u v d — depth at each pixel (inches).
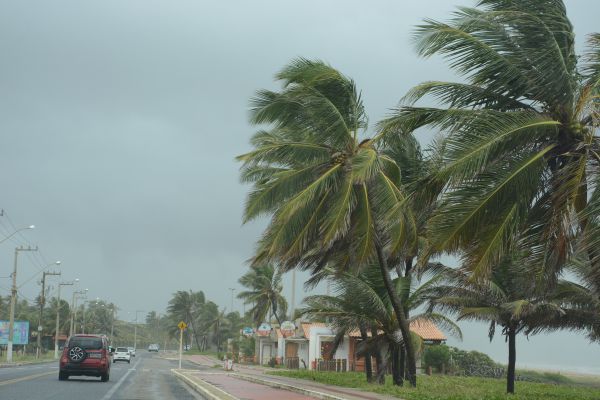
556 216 580.7
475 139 577.0
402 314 983.6
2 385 991.6
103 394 874.8
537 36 595.2
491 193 574.6
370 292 1047.0
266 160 939.3
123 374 1568.7
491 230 575.5
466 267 575.8
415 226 874.8
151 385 1146.0
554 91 596.7
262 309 3125.0
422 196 617.9
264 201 933.8
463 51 610.5
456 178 565.3
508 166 589.3
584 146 591.5
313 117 887.7
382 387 991.6
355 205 877.8
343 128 884.0
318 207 916.0
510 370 1083.9
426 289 1069.1
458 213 574.2
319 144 927.0
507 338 1088.2
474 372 1994.3
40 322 3031.5
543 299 970.1
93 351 1175.0
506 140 579.5
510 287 1022.4
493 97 633.6
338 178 911.7
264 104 904.3
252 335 3198.8
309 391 884.6
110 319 7047.2
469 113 606.2
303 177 940.0
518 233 608.4
